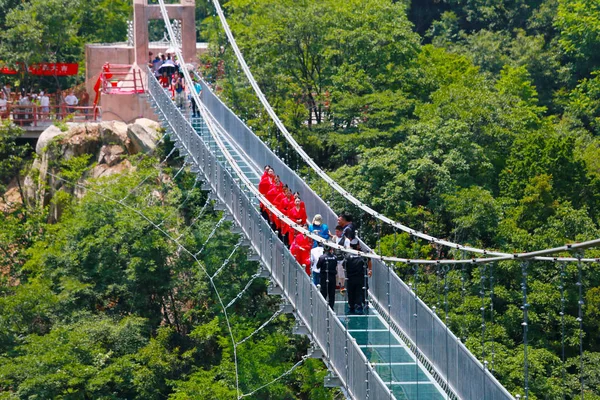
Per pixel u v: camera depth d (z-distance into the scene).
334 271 55.06
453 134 96.75
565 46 144.88
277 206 66.19
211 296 93.06
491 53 146.88
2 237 102.75
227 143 93.25
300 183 71.75
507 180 96.88
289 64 115.31
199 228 96.12
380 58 111.56
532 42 146.50
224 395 79.50
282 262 61.94
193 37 125.50
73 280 92.31
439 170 92.56
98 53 130.50
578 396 75.31
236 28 120.44
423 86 112.81
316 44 113.69
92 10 150.38
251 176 82.38
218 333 89.44
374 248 87.19
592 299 80.75
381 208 92.69
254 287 92.88
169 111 97.81
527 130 106.62
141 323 88.25
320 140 105.69
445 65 120.44
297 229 58.31
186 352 87.50
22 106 124.31
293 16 113.75
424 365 48.69
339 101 107.12
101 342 86.19
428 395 46.31
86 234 96.69
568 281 82.69
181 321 94.25
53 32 136.62
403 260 48.47
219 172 78.88
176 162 109.31
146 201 99.75
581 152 108.25
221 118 97.12
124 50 130.75
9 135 116.19
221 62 121.31
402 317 51.81
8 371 79.81
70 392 79.44
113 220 96.50
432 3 168.50
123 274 93.81
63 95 136.75
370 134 100.94
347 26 113.56
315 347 54.88
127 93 118.88
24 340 86.50
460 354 44.50
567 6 149.25
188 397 79.38
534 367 74.38
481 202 88.38
